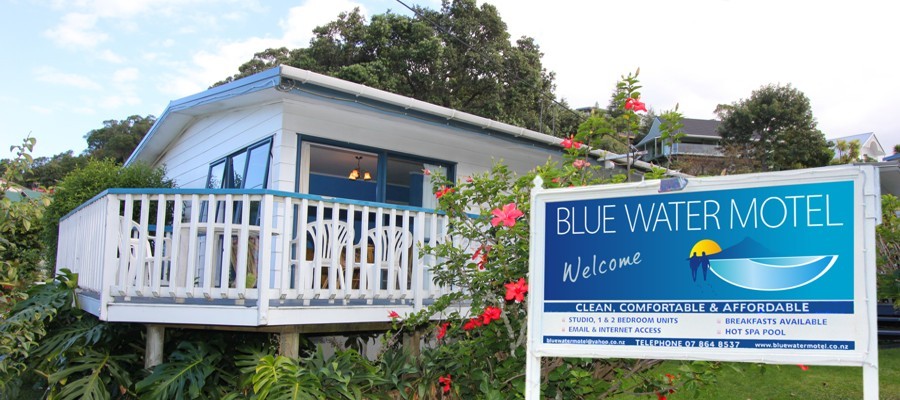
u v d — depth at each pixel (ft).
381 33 81.46
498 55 84.23
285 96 22.85
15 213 17.87
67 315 20.52
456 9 87.56
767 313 8.98
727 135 103.50
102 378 17.15
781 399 21.36
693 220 9.62
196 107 28.37
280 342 17.35
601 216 10.21
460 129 25.81
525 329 13.96
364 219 18.54
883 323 32.58
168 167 37.99
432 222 20.29
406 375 17.47
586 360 14.02
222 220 26.94
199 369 16.42
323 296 17.38
